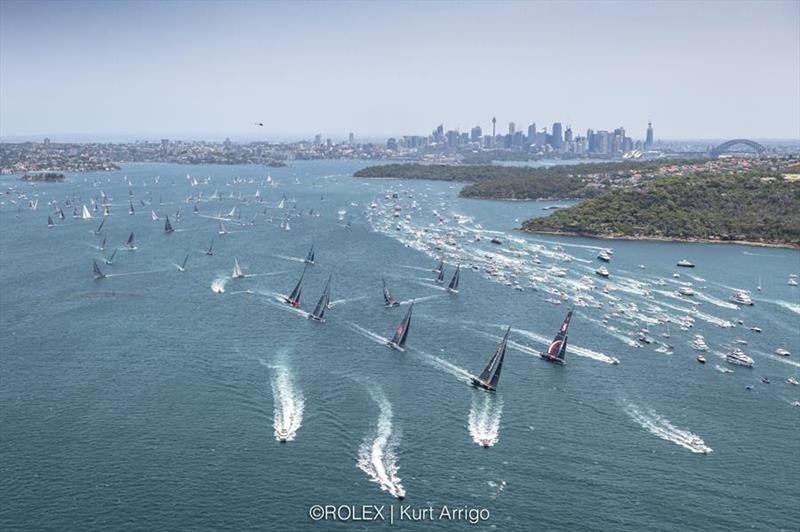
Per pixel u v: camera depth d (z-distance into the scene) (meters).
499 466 151.12
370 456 153.50
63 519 131.12
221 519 131.88
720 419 176.75
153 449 155.25
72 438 159.75
